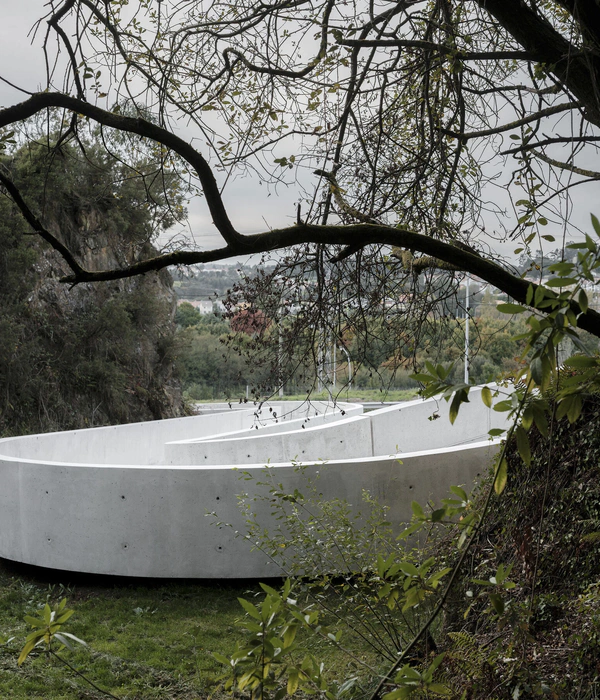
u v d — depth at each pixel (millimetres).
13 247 18062
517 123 3516
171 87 3857
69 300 20344
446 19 3623
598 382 1169
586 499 3609
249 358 3998
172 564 6738
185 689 4535
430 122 3803
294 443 9539
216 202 2561
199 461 9070
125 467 6871
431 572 3594
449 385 1271
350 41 3389
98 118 2547
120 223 20609
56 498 7105
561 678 2867
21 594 6789
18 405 18016
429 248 2752
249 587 6680
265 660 1470
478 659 2744
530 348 1199
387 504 6648
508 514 4059
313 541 4289
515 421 1233
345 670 3887
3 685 4641
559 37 2947
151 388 23406
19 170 15930
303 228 2688
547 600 3311
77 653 5203
